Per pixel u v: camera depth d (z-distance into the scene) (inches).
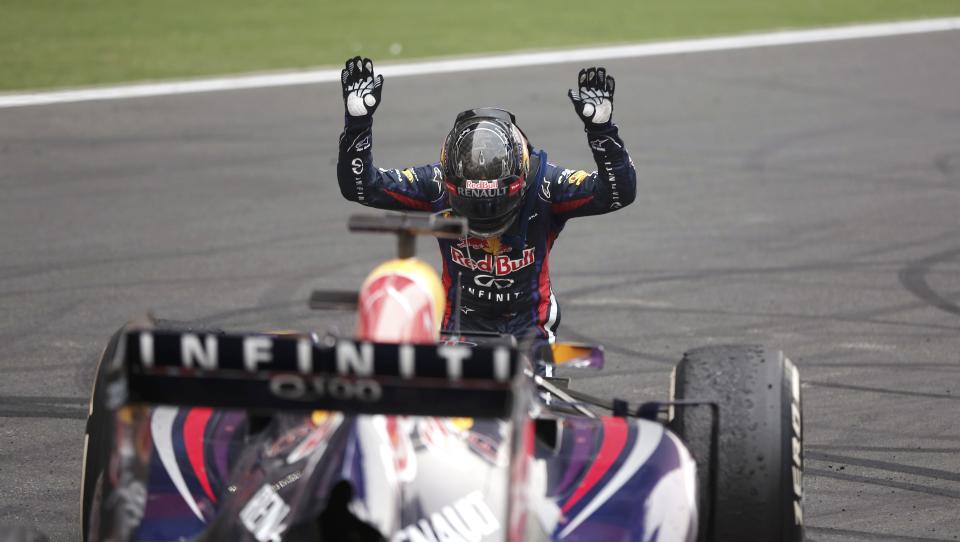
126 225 1526.8
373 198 803.4
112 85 2309.3
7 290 1288.1
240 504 499.5
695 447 603.2
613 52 2618.1
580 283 1307.8
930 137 1974.7
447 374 422.3
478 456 531.5
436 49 2664.9
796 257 1401.3
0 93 2236.7
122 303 1246.3
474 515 493.7
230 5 3262.8
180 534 526.6
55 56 2576.3
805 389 1016.9
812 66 2498.8
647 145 1915.6
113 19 3024.1
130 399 427.2
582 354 619.5
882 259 1392.7
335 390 431.8
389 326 486.6
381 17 3085.6
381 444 471.8
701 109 2145.7
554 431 582.2
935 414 964.0
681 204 1619.1
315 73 2418.8
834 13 3139.8
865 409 973.8
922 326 1177.4
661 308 1226.6
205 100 2203.5
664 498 550.6
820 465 867.4
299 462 501.4
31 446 895.7
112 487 432.1
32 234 1486.2
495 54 2600.9
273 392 433.1
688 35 2827.3
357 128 778.8
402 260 531.2
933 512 794.8
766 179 1738.4
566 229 1517.0
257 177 1748.3
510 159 727.1
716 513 589.0
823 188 1695.4
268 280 1322.6
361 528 476.1
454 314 813.9
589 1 3356.3
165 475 561.3
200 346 423.8
